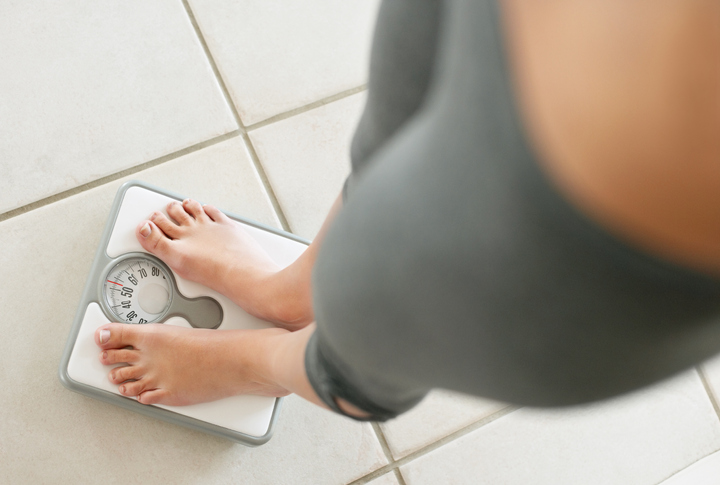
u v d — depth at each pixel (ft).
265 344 2.27
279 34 3.38
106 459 2.81
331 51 3.42
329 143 3.32
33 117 3.06
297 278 2.47
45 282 2.91
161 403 2.71
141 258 2.83
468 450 3.13
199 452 2.90
